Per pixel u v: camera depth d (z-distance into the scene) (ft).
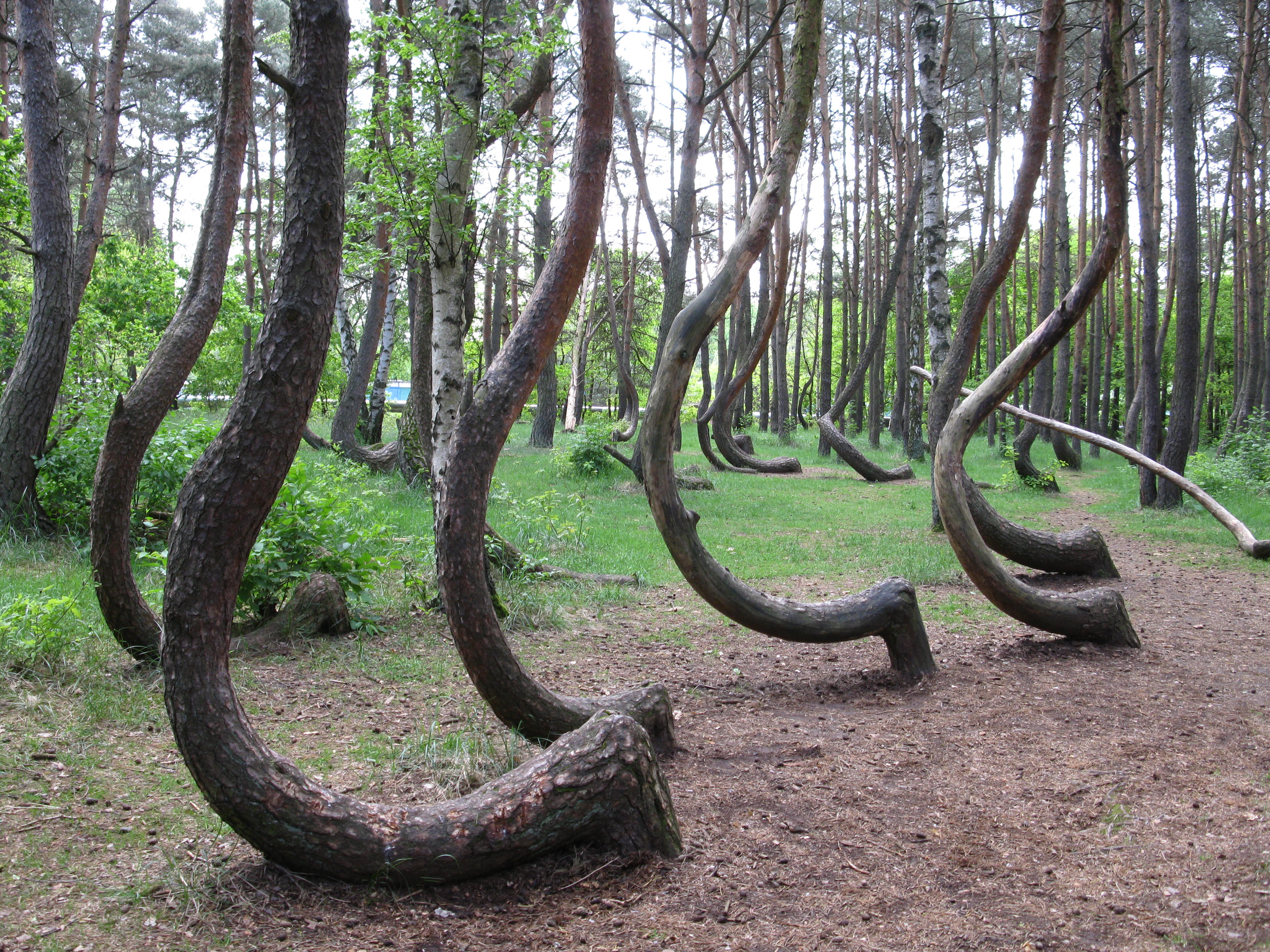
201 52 109.50
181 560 9.24
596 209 13.06
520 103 25.70
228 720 9.44
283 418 9.29
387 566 23.59
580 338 120.98
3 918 8.82
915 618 19.12
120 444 16.70
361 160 24.11
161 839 10.78
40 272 29.01
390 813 9.96
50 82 29.14
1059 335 21.08
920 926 9.36
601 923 9.33
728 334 154.30
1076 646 21.40
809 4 16.58
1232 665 19.94
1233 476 54.60
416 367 31.24
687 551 16.57
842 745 15.10
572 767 10.39
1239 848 10.94
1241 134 87.45
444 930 9.13
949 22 69.46
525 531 34.81
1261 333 84.38
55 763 12.81
